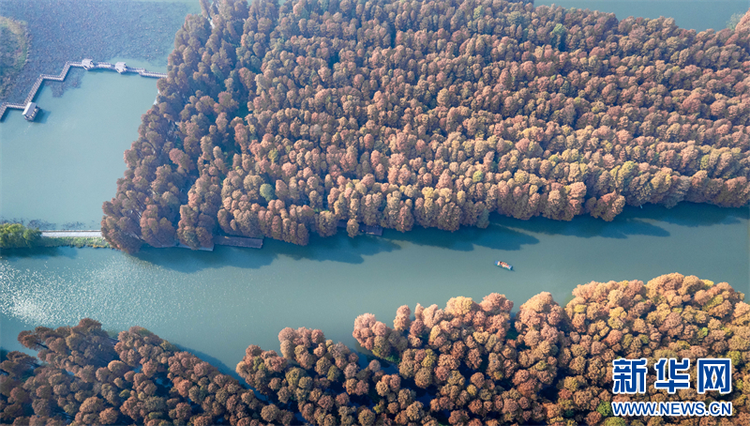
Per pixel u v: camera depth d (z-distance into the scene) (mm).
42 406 149125
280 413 153125
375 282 199375
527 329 166250
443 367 155875
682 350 154875
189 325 189125
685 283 168375
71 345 160375
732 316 163125
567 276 199375
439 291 196250
